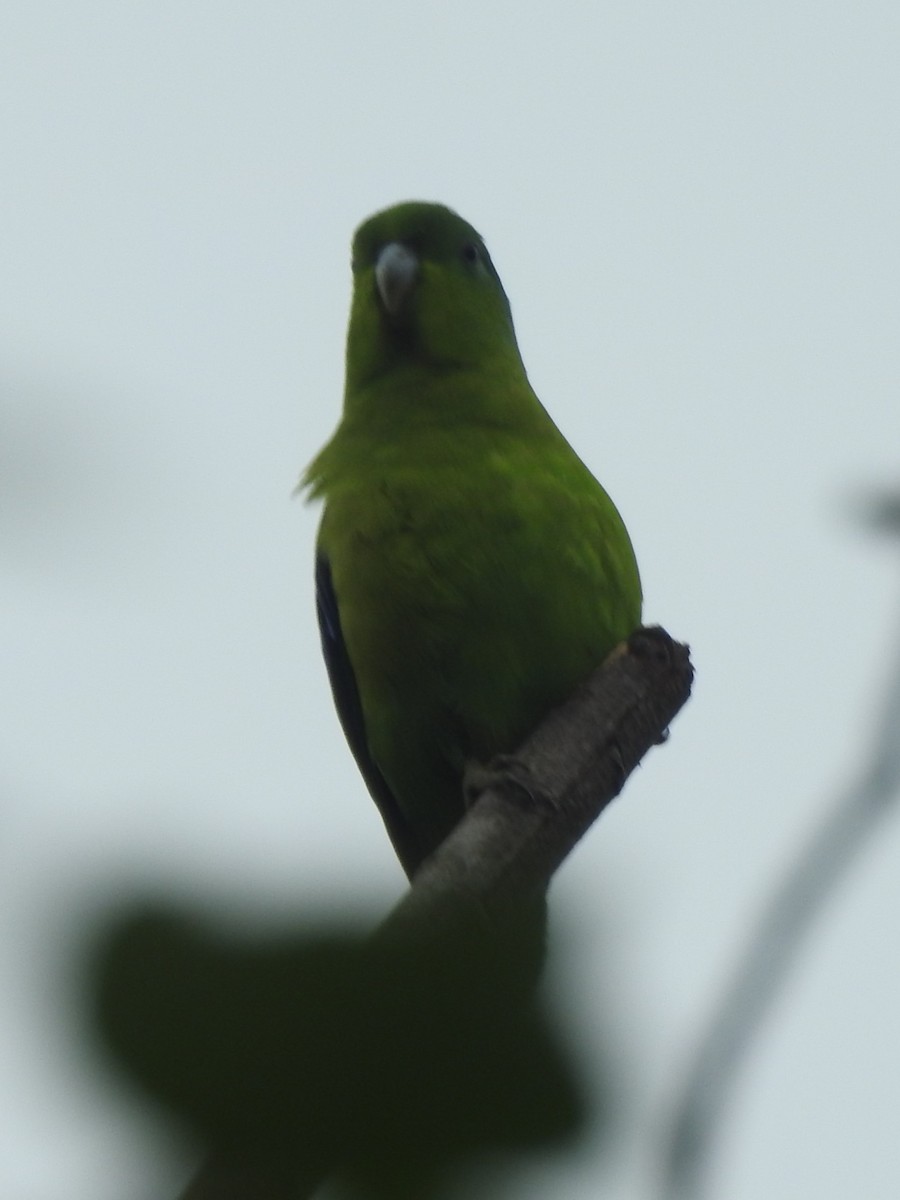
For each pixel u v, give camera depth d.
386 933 1.95
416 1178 1.85
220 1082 1.84
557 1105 1.85
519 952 1.97
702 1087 2.36
